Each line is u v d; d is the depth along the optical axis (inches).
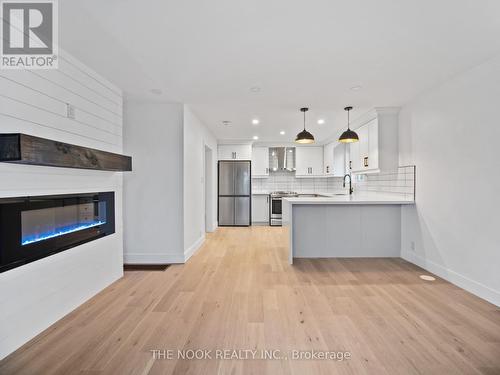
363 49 88.5
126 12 68.4
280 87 122.8
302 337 74.5
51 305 81.2
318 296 101.3
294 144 279.6
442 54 91.4
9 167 68.2
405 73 107.3
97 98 106.0
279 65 100.5
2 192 66.4
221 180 268.1
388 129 154.0
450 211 113.6
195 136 170.9
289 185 294.2
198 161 179.6
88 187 100.1
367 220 154.9
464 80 105.3
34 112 75.8
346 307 92.2
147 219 144.2
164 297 101.0
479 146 98.5
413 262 141.6
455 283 111.7
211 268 135.9
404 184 148.0
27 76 73.6
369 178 191.3
